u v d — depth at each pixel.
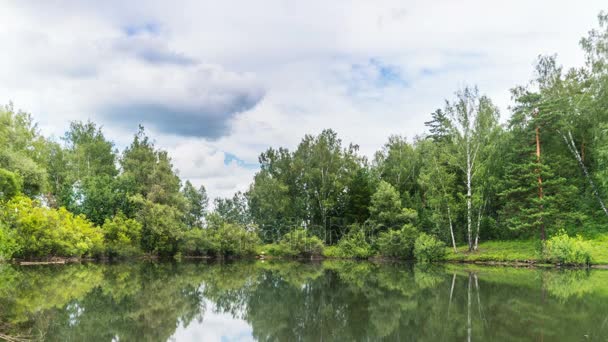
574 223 42.62
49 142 59.06
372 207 55.00
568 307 18.05
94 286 26.00
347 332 15.04
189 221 70.44
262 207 67.94
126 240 49.72
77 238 42.38
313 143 67.31
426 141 63.50
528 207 41.53
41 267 37.00
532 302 19.34
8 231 34.75
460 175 50.44
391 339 13.80
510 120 43.59
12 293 22.41
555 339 12.94
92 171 63.44
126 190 57.09
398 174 63.53
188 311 19.16
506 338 13.20
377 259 53.56
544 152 42.53
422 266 42.44
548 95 41.50
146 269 39.09
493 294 21.88
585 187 44.16
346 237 57.47
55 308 18.70
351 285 27.62
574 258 36.22
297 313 18.83
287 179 68.44
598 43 37.34
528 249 41.84
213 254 58.50
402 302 20.67
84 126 68.06
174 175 60.88
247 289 26.23
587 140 43.06
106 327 15.62
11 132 45.94
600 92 37.22
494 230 49.22
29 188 40.06
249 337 14.62
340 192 64.88
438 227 46.44
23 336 13.80
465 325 15.27
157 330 15.45
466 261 43.31
